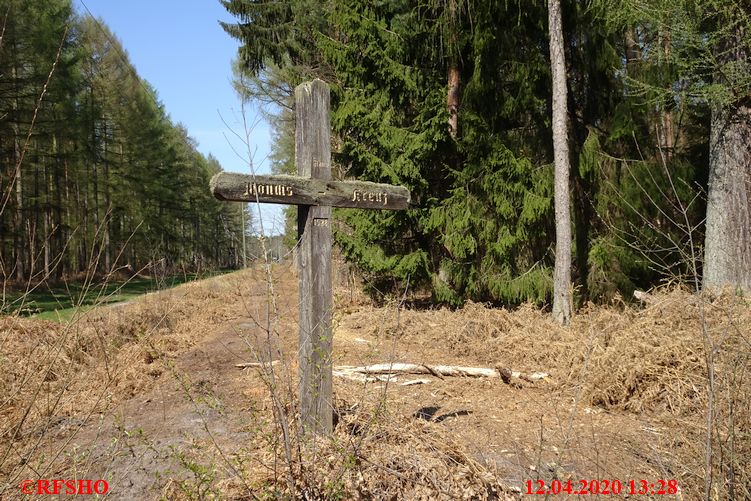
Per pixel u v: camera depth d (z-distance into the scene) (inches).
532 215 379.2
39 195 897.5
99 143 1102.4
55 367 205.5
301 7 578.9
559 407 199.0
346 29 427.5
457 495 111.7
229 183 126.1
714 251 302.8
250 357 264.1
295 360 168.6
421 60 447.2
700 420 153.8
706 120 402.9
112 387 207.8
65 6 834.2
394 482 111.8
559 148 338.3
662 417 172.4
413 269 416.5
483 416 187.6
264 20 606.5
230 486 106.7
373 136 418.9
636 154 400.2
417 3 434.9
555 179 339.9
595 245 385.4
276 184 132.6
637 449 151.8
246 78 713.6
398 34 431.8
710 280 304.0
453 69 443.8
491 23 397.7
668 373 191.3
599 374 202.7
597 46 392.8
